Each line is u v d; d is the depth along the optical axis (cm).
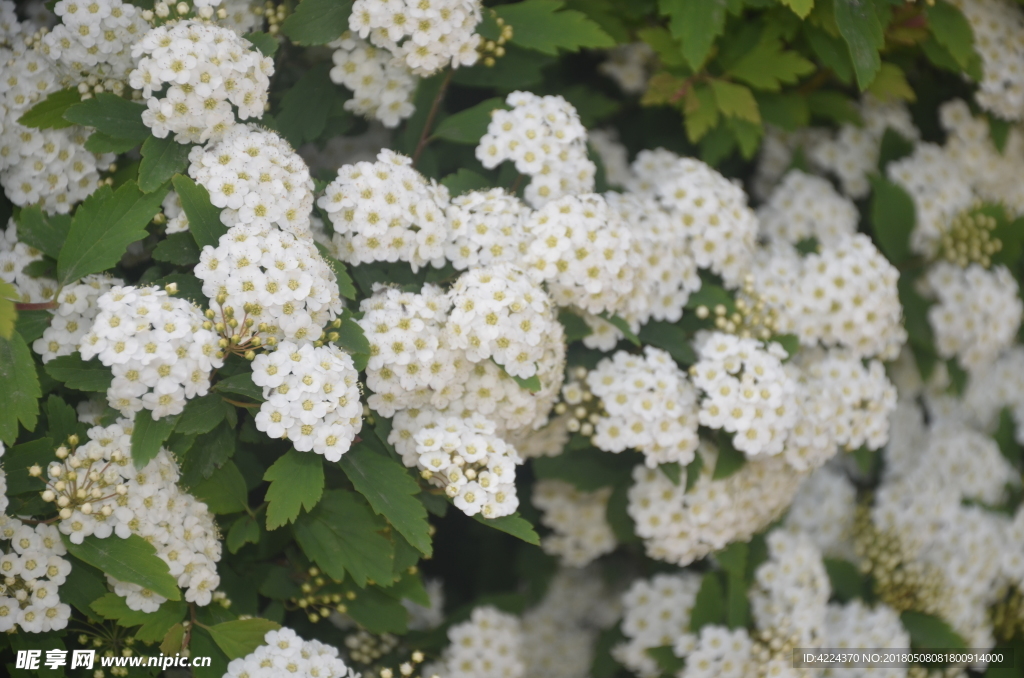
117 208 120
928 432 140
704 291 128
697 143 135
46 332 121
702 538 129
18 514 120
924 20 131
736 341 127
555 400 125
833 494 136
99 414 122
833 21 129
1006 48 135
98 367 119
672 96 131
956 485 138
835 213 136
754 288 130
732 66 131
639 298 126
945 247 135
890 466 138
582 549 133
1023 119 139
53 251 121
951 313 135
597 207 125
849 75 130
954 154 138
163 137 121
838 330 130
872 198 137
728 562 130
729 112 130
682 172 130
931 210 136
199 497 122
